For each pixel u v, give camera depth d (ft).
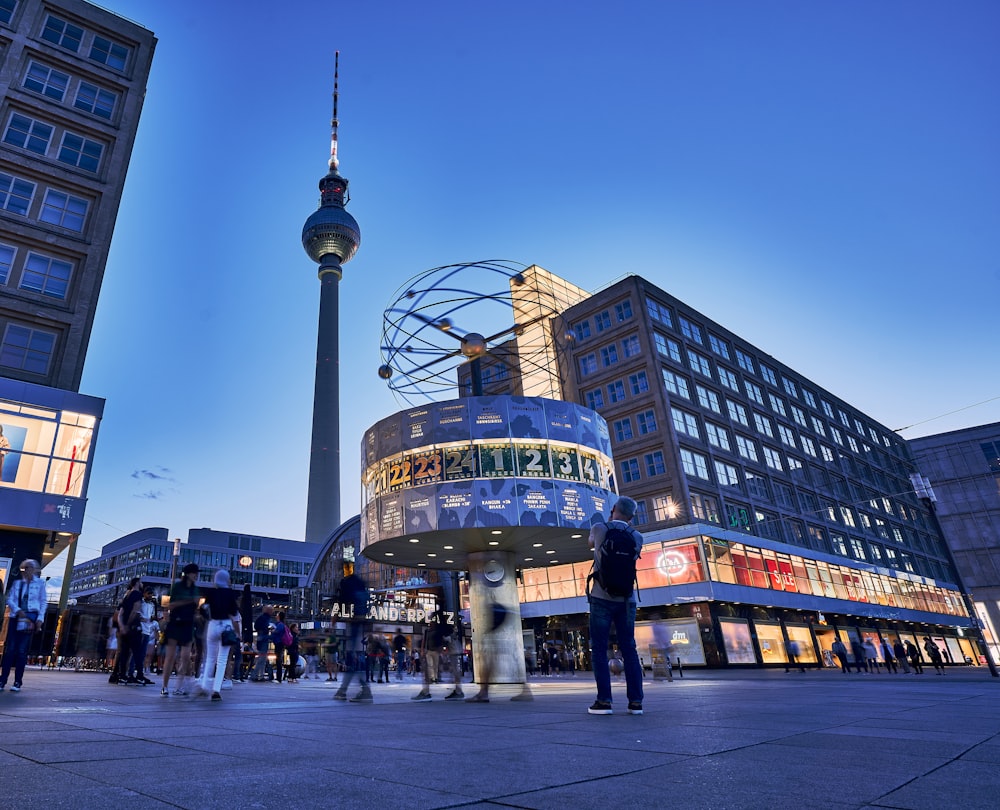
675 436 129.70
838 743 11.17
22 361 76.02
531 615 137.18
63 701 22.61
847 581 156.15
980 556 210.38
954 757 9.55
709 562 117.39
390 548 63.21
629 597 18.69
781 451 163.12
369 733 13.73
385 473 62.18
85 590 360.69
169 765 9.38
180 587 29.58
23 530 68.54
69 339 79.36
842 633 147.64
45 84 88.63
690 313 157.89
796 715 16.57
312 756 10.38
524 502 57.98
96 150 90.17
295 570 329.93
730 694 28.81
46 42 89.56
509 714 19.47
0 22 86.79
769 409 169.37
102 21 96.22
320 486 449.06
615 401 139.64
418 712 20.81
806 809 6.50
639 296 142.20
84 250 84.12
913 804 6.64
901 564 192.13
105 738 12.28
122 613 39.34
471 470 58.95
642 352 137.39
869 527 187.21
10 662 27.68
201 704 23.07
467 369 161.07
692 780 8.11
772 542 136.05
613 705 21.70
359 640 30.12
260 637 56.13
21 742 11.46
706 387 149.48
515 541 61.72
